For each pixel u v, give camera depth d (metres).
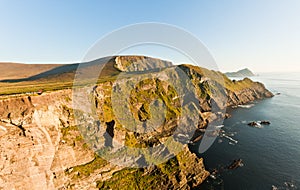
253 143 75.50
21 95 38.19
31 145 34.28
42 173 35.00
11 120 33.56
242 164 60.69
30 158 33.75
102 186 43.41
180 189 49.53
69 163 40.19
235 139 79.50
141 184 47.00
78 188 40.06
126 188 45.28
